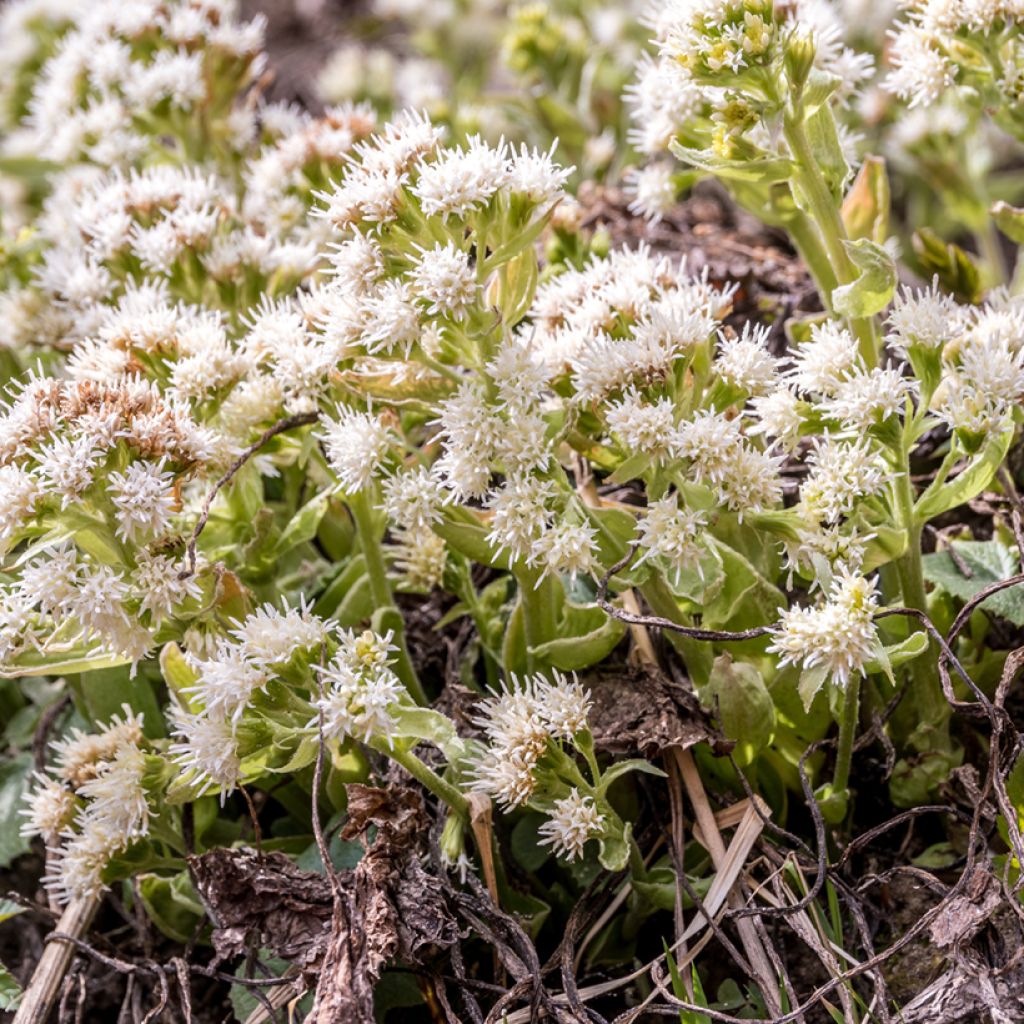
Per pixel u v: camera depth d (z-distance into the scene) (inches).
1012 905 22.7
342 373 23.5
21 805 25.9
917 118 28.4
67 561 22.7
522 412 22.9
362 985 22.5
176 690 23.8
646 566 23.4
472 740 23.5
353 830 23.1
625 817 24.1
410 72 35.2
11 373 26.9
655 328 22.9
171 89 27.5
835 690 22.9
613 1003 23.8
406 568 25.3
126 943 25.1
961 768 23.8
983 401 23.0
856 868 24.2
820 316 25.6
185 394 23.8
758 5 23.0
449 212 22.7
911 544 23.6
